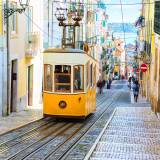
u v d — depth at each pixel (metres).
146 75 56.00
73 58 25.47
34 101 37.62
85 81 25.84
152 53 42.47
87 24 71.56
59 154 15.44
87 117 28.94
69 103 25.45
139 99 56.06
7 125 23.20
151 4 46.44
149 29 49.06
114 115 31.55
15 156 14.73
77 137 20.06
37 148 16.59
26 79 34.19
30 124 24.45
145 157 14.48
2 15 28.05
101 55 94.12
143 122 27.06
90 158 13.95
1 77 28.11
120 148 16.34
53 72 25.53
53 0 42.88
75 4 52.28
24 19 33.12
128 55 138.75
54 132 21.62
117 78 148.12
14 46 30.69
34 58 36.66
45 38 40.62
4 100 28.28
